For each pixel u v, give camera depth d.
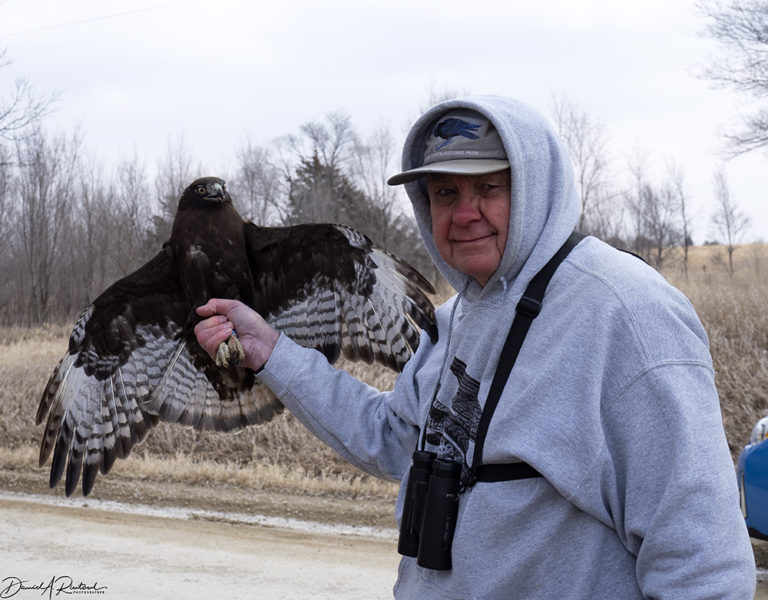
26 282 36.34
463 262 2.57
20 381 16.50
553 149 2.51
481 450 2.45
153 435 13.16
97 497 10.77
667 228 34.28
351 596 6.84
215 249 3.49
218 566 7.60
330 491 10.84
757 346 13.29
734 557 2.12
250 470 11.66
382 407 3.19
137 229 35.47
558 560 2.34
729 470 2.20
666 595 2.16
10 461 12.55
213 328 3.24
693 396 2.22
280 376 3.21
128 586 6.99
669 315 2.28
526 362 2.41
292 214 36.56
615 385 2.29
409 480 2.68
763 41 20.81
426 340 3.13
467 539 2.42
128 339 3.72
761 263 23.58
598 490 2.28
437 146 2.57
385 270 3.39
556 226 2.46
